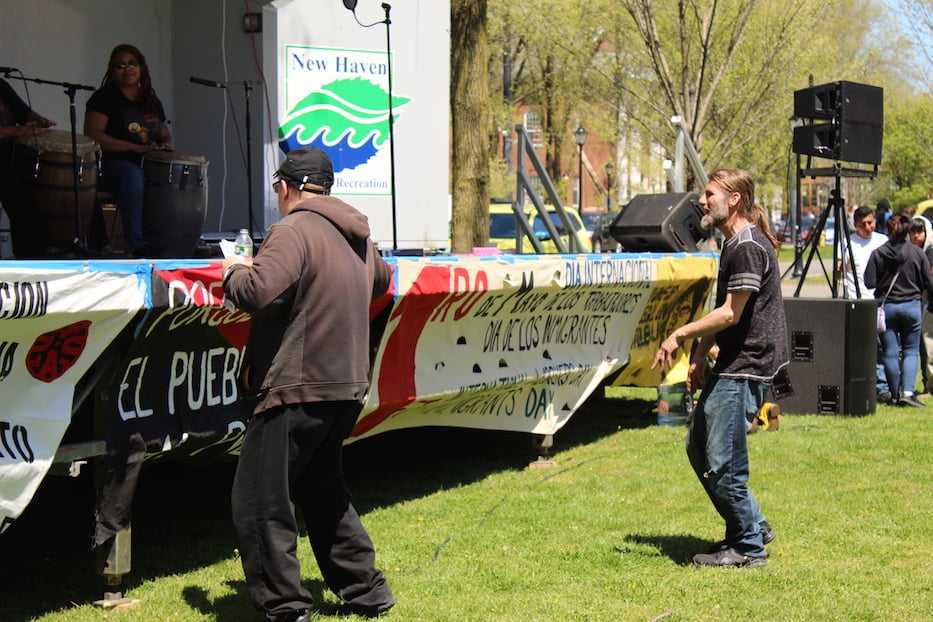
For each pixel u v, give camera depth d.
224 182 9.06
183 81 9.11
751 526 5.18
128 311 4.11
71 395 4.02
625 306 8.44
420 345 6.21
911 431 8.80
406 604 4.56
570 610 4.53
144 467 4.83
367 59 9.19
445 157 9.70
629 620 4.42
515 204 11.09
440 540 5.66
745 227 5.00
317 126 9.05
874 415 9.67
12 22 7.76
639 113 25.05
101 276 3.98
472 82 11.19
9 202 6.18
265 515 4.02
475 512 6.27
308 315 4.00
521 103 34.06
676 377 9.50
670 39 20.78
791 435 8.58
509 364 7.07
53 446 3.96
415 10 9.40
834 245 9.91
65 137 6.19
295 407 3.99
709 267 9.59
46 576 4.94
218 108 9.02
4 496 3.81
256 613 4.41
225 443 4.98
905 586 4.89
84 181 6.19
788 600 4.68
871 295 10.63
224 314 4.65
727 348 5.05
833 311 9.55
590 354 8.05
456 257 6.21
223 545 5.55
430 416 6.64
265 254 3.93
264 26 8.80
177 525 5.96
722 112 20.72
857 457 7.77
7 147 6.09
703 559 5.21
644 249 9.63
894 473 7.23
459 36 11.16
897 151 42.72
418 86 9.49
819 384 9.63
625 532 5.82
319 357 4.00
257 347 4.05
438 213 9.73
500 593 4.79
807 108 9.91
